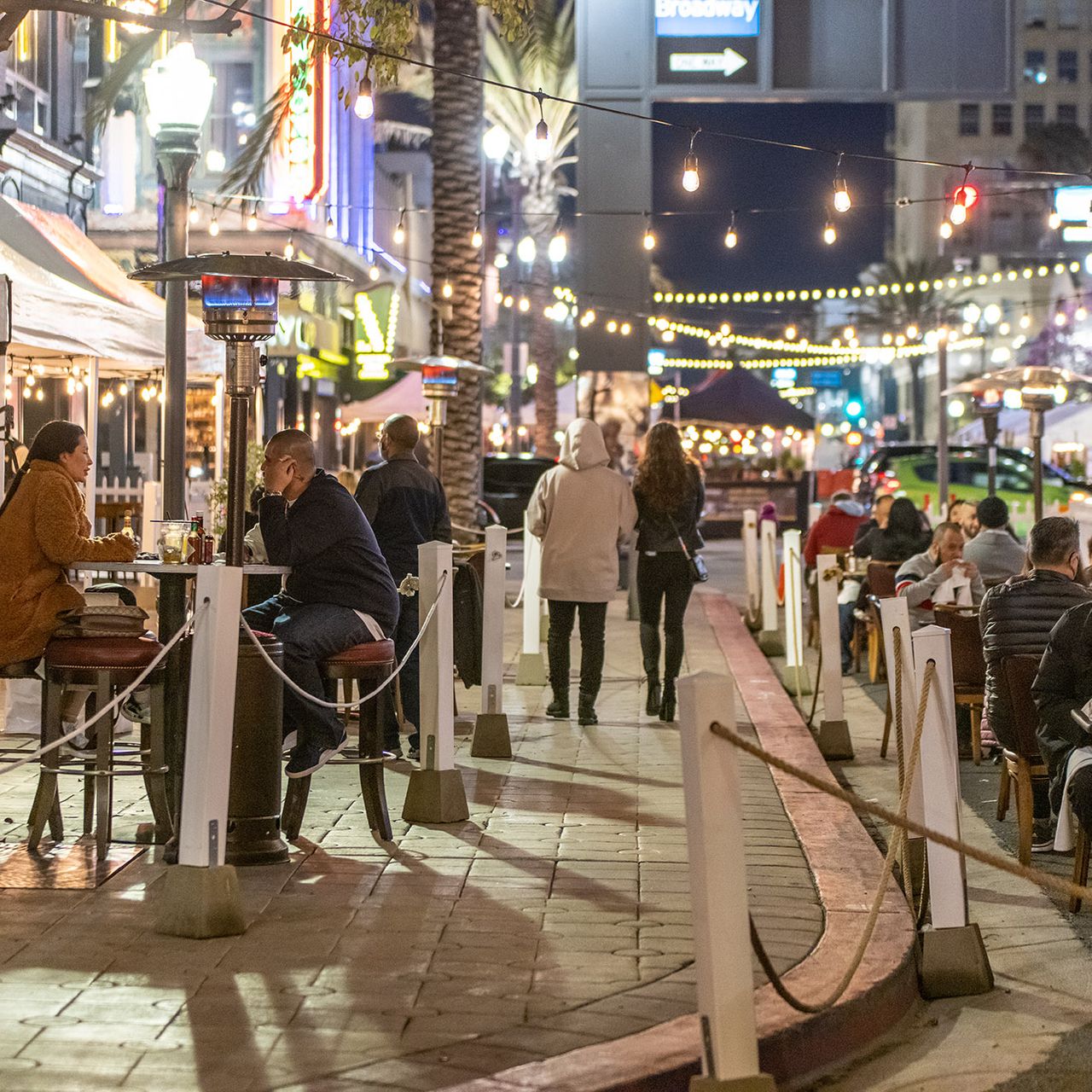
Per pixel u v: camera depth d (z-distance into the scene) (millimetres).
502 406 64188
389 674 8664
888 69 27438
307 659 8422
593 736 12281
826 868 8062
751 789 10250
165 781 8367
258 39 32812
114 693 8141
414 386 36938
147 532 15594
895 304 86312
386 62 14547
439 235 22734
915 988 6809
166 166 11562
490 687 11305
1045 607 9391
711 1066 5105
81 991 5988
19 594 8156
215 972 6250
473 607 11734
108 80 24062
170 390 11602
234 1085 5078
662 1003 5938
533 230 50031
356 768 10820
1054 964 7258
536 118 46281
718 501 46031
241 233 32219
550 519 12836
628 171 29266
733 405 46000
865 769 12234
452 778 9125
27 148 22578
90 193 25469
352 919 7047
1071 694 8344
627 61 28500
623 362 30062
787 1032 5719
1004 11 27453
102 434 26484
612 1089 5078
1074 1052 6117
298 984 6117
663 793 9977
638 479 13227
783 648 19203
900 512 17969
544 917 7117
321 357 35875
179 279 8391
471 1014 5793
